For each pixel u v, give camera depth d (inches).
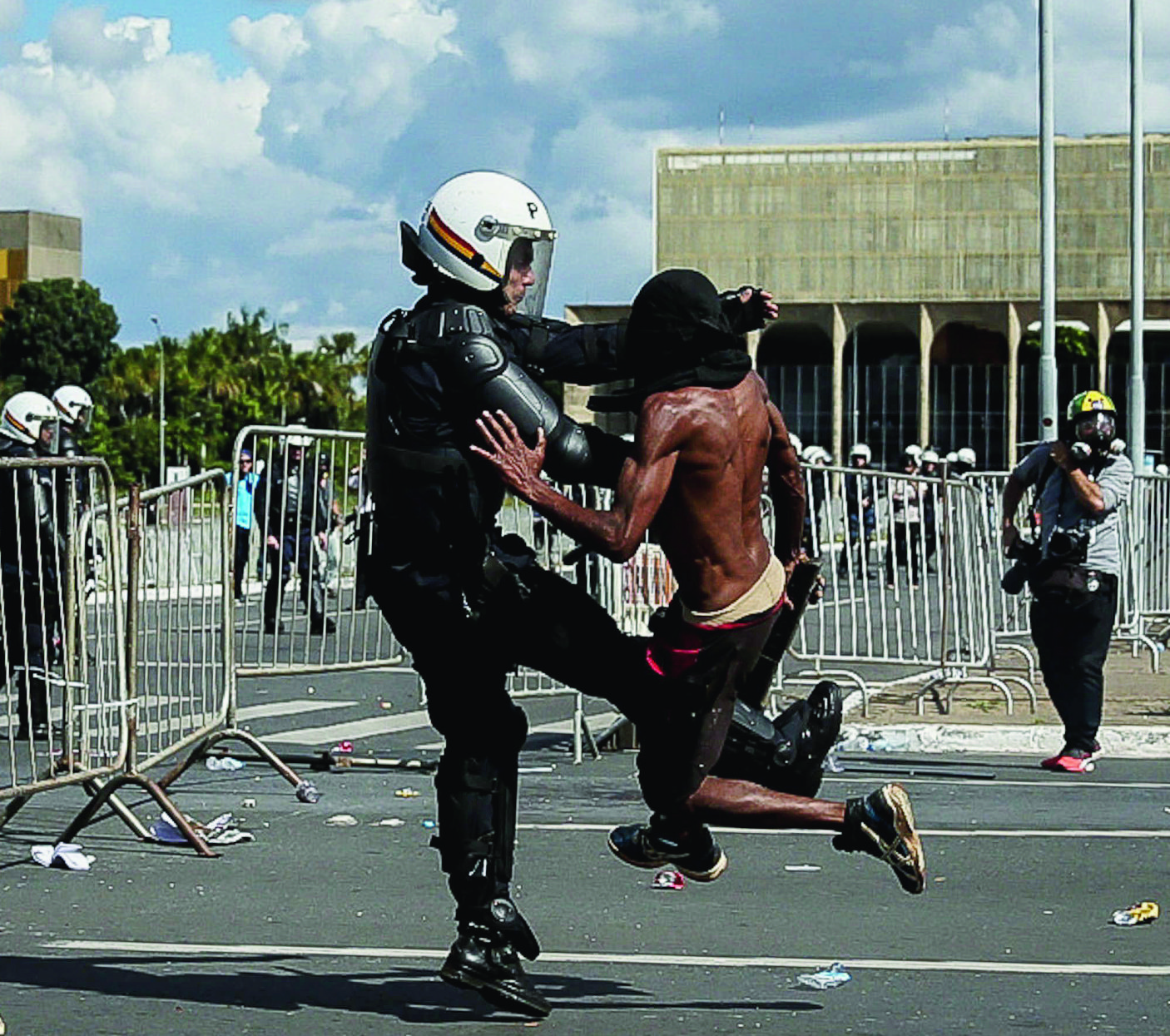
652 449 199.2
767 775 212.5
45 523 352.5
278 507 442.3
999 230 3720.5
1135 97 1232.8
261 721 528.4
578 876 307.1
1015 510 445.4
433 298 211.8
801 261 3801.7
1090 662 437.1
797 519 220.7
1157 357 3472.0
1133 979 238.1
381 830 353.4
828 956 250.7
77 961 246.2
